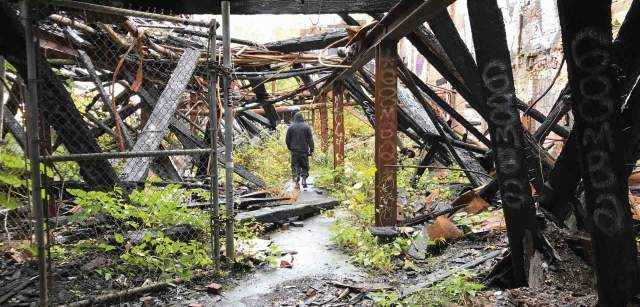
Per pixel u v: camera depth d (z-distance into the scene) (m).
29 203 3.58
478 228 4.98
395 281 3.82
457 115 6.72
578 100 2.43
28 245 3.53
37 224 2.94
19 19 3.40
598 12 2.25
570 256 3.46
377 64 5.27
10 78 4.40
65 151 5.27
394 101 5.23
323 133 13.44
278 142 12.72
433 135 7.81
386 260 4.29
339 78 8.63
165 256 3.96
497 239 4.68
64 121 3.94
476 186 6.71
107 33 5.43
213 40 3.86
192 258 4.05
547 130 5.60
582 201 3.85
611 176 2.45
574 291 3.16
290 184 9.62
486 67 3.20
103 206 3.96
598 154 2.44
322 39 7.96
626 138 2.73
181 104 10.84
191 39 7.79
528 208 3.37
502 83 3.19
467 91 5.29
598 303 2.69
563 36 2.39
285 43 8.11
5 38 3.26
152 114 5.55
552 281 3.29
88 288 3.50
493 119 3.28
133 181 4.95
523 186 3.33
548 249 3.49
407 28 4.55
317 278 4.01
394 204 5.28
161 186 6.00
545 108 9.94
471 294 3.22
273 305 3.40
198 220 4.45
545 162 5.37
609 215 2.49
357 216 5.83
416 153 10.93
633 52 2.72
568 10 2.30
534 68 10.58
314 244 5.27
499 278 3.57
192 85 8.23
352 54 6.77
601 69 2.33
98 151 4.21
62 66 7.30
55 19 4.76
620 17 8.21
